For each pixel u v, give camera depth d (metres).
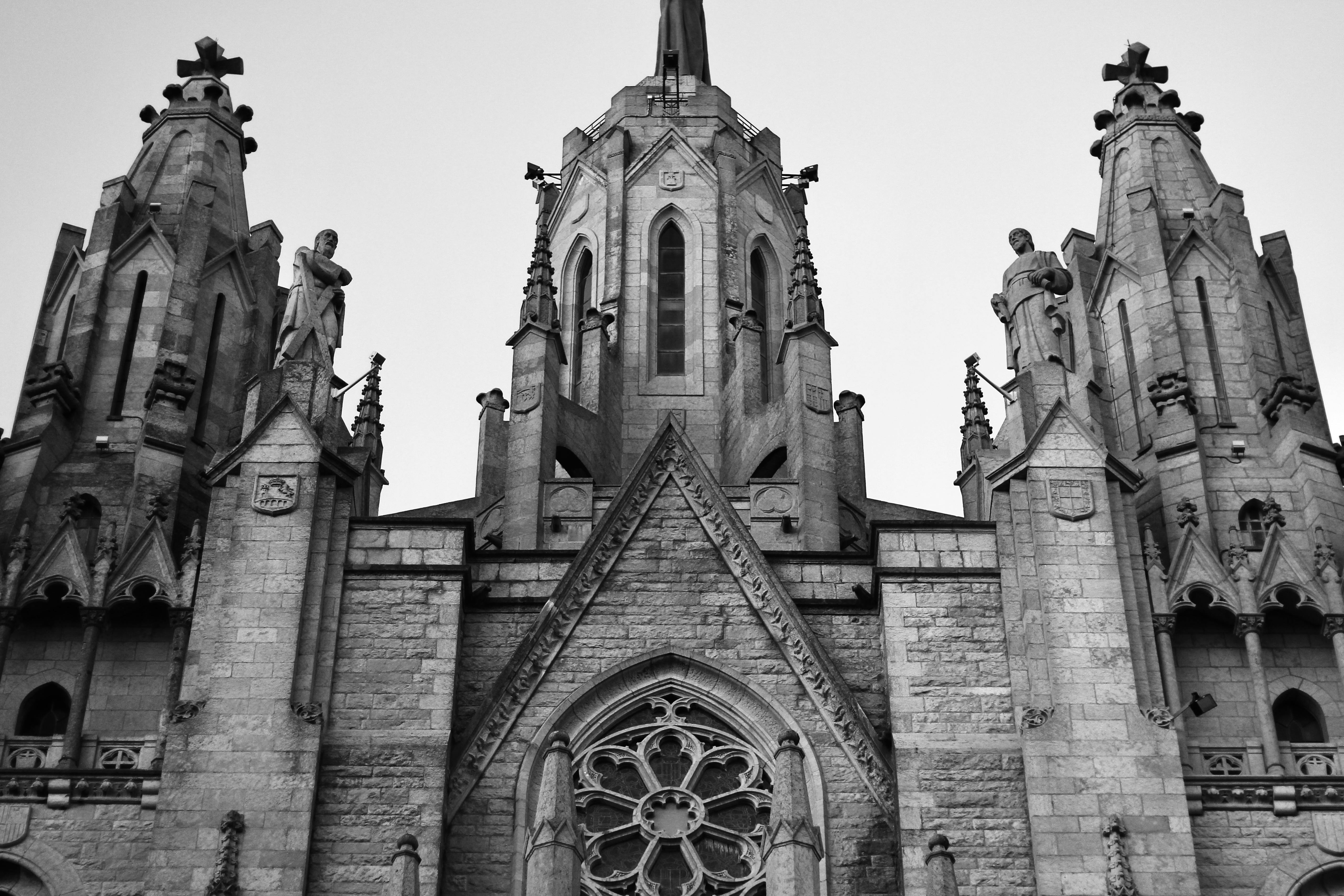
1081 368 59.25
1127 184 62.28
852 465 63.91
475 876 48.31
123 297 59.59
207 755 48.09
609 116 72.12
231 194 63.41
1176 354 57.50
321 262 58.31
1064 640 50.00
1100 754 48.34
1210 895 47.94
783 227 70.19
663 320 66.75
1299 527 54.81
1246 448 56.22
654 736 50.81
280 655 49.56
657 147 69.62
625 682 51.38
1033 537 51.56
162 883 46.53
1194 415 56.34
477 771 49.59
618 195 68.62
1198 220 60.81
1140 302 59.00
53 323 60.03
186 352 58.38
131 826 48.72
